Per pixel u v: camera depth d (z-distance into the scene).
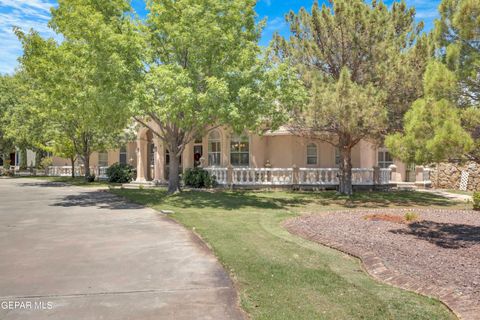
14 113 30.20
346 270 6.20
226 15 15.01
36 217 11.52
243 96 13.41
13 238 8.48
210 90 13.13
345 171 18.50
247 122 14.37
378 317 4.34
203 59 14.93
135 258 6.80
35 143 28.39
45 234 8.93
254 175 21.08
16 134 28.66
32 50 17.27
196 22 14.41
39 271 6.00
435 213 12.47
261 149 22.86
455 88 7.70
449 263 6.44
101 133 24.47
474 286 5.32
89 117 15.30
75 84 15.45
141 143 25.02
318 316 4.34
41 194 18.69
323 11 16.52
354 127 14.37
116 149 26.95
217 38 14.43
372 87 14.30
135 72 14.31
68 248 7.54
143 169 25.06
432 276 5.79
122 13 15.88
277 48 17.67
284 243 7.91
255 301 4.79
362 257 6.92
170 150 17.89
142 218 11.27
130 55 14.30
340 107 13.84
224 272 5.99
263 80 14.27
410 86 14.78
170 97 13.16
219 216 11.50
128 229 9.54
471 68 7.64
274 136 22.78
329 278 5.68
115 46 13.82
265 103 14.13
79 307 4.58
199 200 15.70
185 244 7.89
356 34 15.96
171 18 15.52
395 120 15.20
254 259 6.64
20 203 15.08
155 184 23.30
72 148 27.16
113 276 5.77
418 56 14.72
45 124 25.97
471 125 7.46
